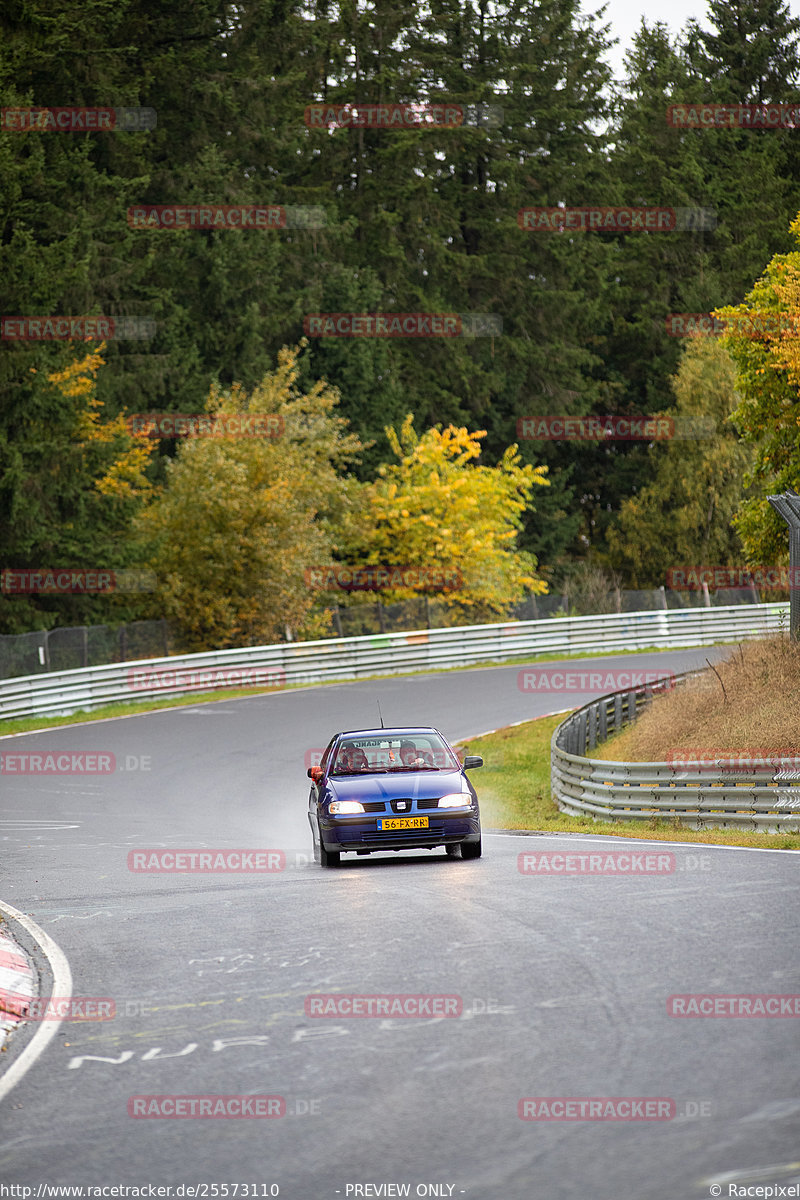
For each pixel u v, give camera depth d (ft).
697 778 90.79
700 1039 34.40
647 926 48.91
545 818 110.22
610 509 403.95
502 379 364.38
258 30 326.85
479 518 286.25
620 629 248.52
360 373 320.09
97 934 54.49
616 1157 27.02
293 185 354.33
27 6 226.38
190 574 225.15
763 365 160.45
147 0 305.53
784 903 52.19
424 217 361.51
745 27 451.94
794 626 128.06
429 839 75.15
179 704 187.93
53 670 187.83
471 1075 32.55
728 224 415.44
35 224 248.93
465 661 231.91
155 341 290.56
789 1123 28.30
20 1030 39.65
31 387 207.41
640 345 407.03
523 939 47.80
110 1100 32.45
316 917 55.06
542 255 380.58
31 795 121.90
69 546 213.46
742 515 171.12
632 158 421.18
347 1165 27.40
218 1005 41.01
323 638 239.09
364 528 276.62
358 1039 36.27
